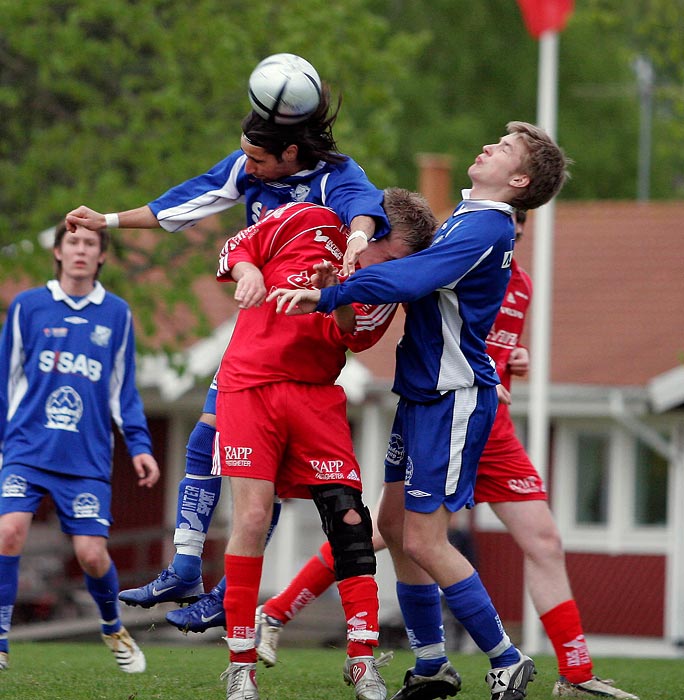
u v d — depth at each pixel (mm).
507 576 66875
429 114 119500
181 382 62906
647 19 56312
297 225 18766
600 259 75562
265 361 18406
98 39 62281
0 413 24859
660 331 68938
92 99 59688
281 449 18531
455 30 126375
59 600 57750
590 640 65438
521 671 19344
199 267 59062
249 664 18359
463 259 18250
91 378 25094
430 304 18703
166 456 71438
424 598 20312
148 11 58469
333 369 18719
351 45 62562
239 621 18328
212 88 60625
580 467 67688
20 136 62969
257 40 61469
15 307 25016
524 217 23781
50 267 57344
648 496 67062
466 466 18969
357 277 17688
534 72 126812
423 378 18828
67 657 29375
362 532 18688
